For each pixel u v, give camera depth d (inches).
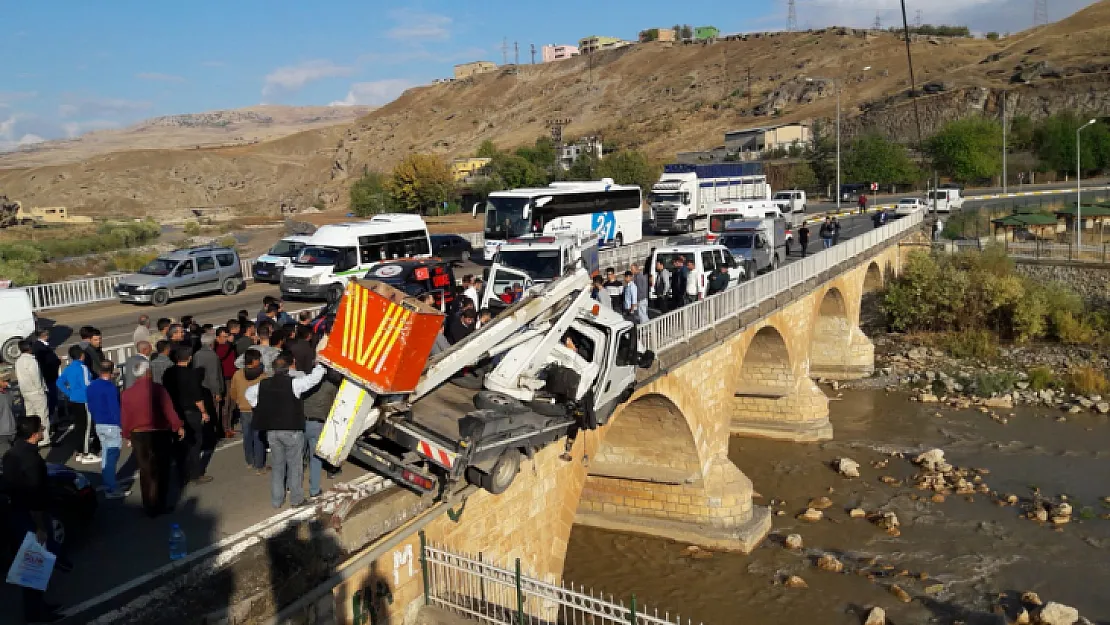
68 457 455.8
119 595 297.3
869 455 1013.8
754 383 1052.5
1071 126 3206.2
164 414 363.6
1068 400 1203.2
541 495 488.7
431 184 3469.5
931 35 7052.2
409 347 340.8
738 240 1159.0
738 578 721.0
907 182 3196.4
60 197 6560.0
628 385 527.2
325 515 352.8
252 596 303.4
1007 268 1600.6
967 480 923.4
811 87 5659.5
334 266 1106.7
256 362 415.5
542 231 1333.7
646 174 3538.4
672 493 791.7
